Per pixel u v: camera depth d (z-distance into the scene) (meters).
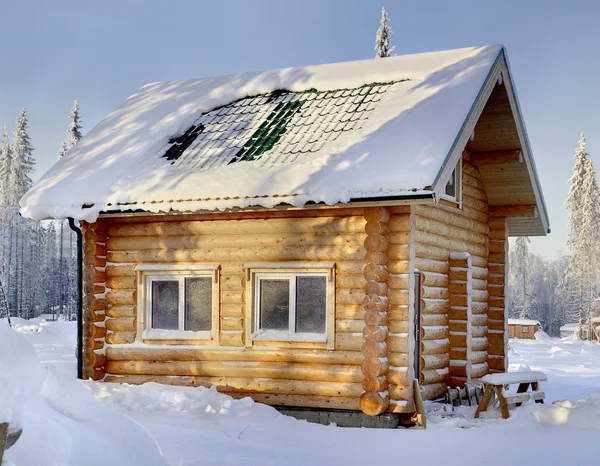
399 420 11.44
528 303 89.31
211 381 12.53
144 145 14.23
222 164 13.06
